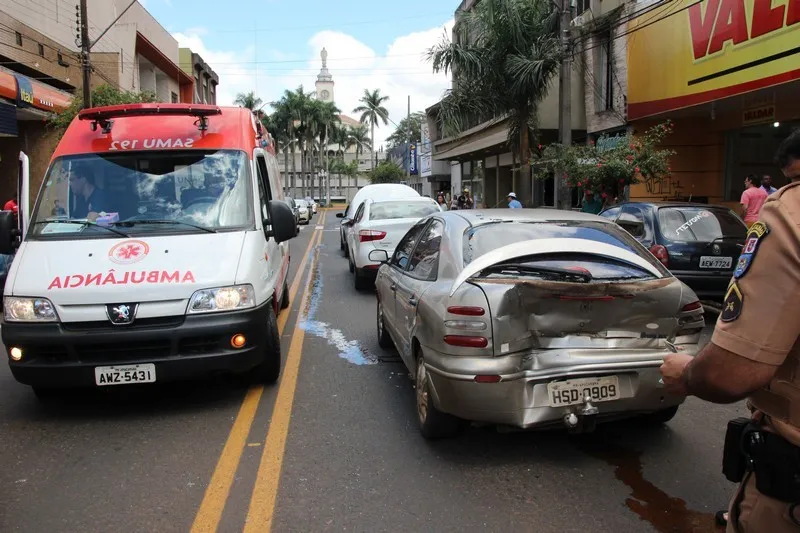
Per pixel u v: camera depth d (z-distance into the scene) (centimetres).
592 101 1759
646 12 1423
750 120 1346
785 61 1009
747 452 169
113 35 2772
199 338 472
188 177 569
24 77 1762
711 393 165
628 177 1287
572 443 425
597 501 344
